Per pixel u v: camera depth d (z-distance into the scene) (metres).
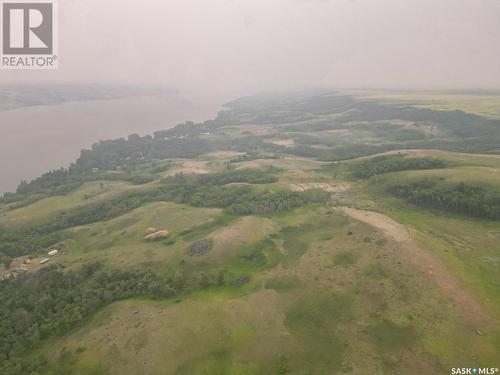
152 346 83.50
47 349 88.62
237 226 137.88
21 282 120.12
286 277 105.12
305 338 81.38
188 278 109.94
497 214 125.50
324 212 146.25
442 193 144.50
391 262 102.19
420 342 76.19
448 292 88.50
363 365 72.44
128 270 119.06
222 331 85.69
